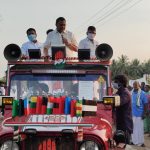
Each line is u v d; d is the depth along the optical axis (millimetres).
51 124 6617
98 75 7570
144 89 16531
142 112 13875
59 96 7277
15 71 7566
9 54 7562
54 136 6641
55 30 8484
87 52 7578
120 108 8719
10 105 7301
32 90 7512
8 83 7535
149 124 17172
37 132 6590
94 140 6598
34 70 7531
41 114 6969
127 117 8688
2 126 6781
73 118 6848
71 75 7566
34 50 7625
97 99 7484
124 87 8797
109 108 7348
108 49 7559
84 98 7469
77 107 6922
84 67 7574
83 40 8930
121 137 6922
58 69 7562
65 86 7520
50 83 7527
